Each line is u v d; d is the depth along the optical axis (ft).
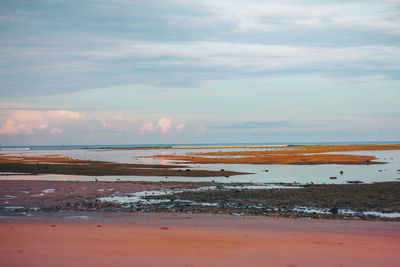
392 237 51.57
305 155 317.63
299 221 64.95
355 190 105.91
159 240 47.73
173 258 39.75
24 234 50.60
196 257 40.29
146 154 420.36
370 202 87.66
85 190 111.75
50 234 50.75
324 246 45.96
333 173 170.30
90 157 345.72
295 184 127.13
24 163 238.68
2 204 87.86
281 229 56.65
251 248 44.45
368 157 283.18
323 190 107.14
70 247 43.57
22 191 108.06
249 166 217.36
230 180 143.23
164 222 62.80
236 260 39.50
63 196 100.53
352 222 64.23
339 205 84.48
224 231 54.39
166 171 180.86
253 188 117.19
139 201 92.89
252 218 68.18
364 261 40.22
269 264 38.37
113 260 38.60
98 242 46.19
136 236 49.96
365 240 49.49
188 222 62.90
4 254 40.27
